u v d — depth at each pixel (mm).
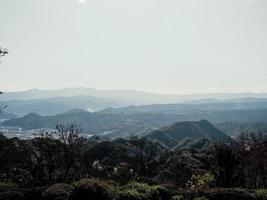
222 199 14031
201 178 19203
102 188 12523
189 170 29453
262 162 22891
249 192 14445
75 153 25422
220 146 21000
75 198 12188
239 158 21359
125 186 13766
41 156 25203
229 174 19812
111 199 12547
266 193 14172
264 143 24156
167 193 14398
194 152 41625
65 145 25328
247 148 23328
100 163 37844
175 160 33438
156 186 14477
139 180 22406
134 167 45031
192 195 14688
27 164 25453
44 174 25016
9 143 27453
